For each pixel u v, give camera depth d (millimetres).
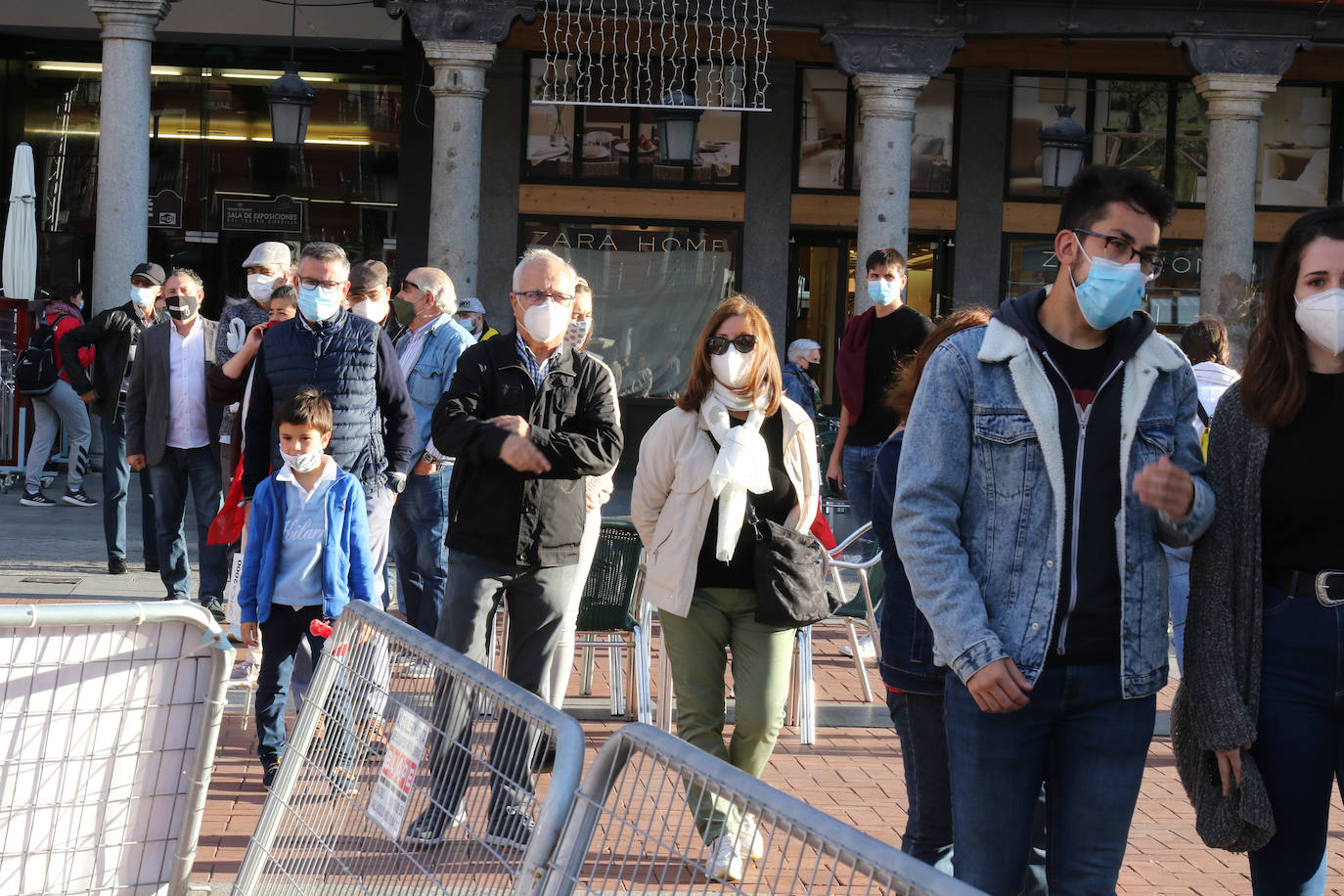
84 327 14195
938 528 4605
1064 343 4707
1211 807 5125
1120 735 4586
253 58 25328
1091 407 4621
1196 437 4875
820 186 24188
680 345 24141
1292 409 4883
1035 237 24328
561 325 7637
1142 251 4551
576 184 23828
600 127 23781
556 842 3789
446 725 4422
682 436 7340
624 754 3791
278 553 8352
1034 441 4582
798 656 10352
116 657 5340
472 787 4230
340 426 9164
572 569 7941
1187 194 24453
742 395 7250
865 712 10992
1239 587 4992
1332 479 4863
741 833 3430
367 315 10664
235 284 25688
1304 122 24469
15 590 13484
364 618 5141
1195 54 20109
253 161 25516
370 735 4902
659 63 23781
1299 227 4945
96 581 14148
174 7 24375
